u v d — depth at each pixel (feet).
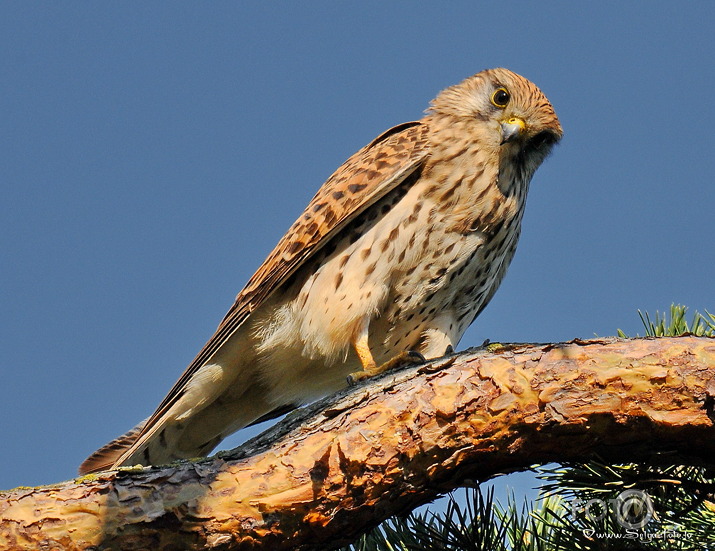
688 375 19.27
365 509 19.53
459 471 20.07
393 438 19.39
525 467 20.68
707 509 21.35
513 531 22.16
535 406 19.51
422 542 21.44
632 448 19.90
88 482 18.75
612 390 19.35
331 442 19.34
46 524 18.10
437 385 19.77
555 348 19.97
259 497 18.85
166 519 18.45
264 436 20.47
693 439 19.51
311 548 19.76
